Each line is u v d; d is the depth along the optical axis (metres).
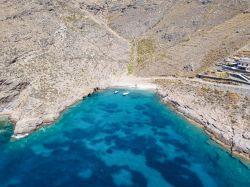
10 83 105.25
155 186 73.12
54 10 138.62
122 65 130.88
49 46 123.38
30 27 126.06
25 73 110.06
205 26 140.50
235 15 140.25
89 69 123.12
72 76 117.12
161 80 119.62
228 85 104.44
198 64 119.94
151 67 127.06
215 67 114.56
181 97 105.94
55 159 82.06
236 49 119.25
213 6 147.62
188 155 82.94
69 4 147.88
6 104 103.06
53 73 114.62
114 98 112.19
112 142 88.88
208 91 104.62
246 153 81.06
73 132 93.25
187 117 98.00
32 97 103.31
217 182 73.88
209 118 93.62
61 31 130.88
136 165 79.94
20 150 85.44
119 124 97.12
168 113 101.69
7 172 77.44
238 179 74.50
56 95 107.12
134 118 100.12
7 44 116.25
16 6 132.12
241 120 90.25
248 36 122.81
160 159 81.94
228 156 81.38
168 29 144.50
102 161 81.44
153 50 136.50
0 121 98.00
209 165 79.19
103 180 75.12
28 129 92.38
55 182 74.56
